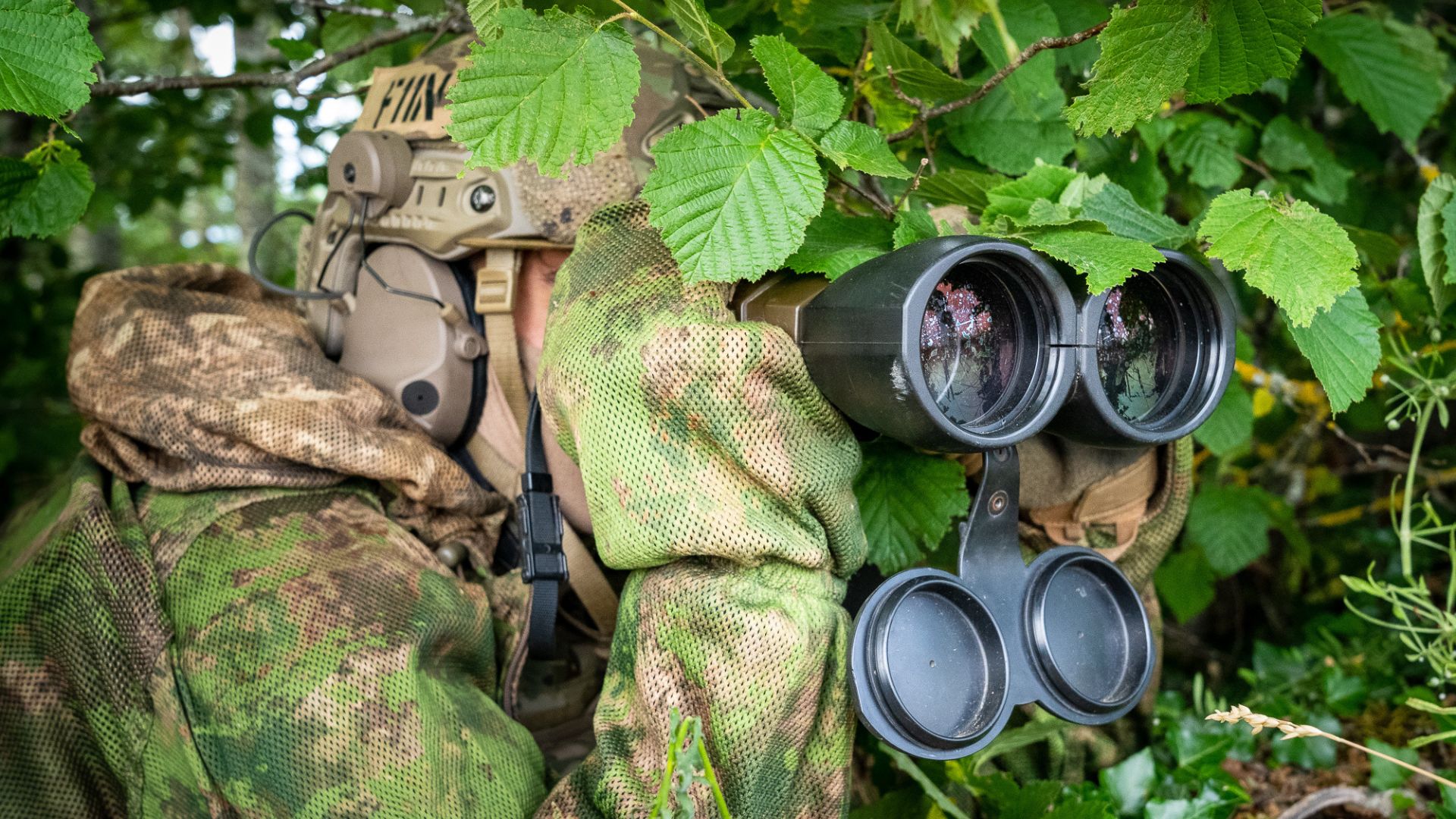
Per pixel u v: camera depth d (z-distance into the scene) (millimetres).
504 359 1340
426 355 1325
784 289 1024
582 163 947
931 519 1197
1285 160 1762
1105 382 1031
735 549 969
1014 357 979
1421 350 1612
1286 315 956
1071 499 1288
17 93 949
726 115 964
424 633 1174
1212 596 2119
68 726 1220
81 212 1248
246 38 5070
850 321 921
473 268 1357
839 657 1030
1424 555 2348
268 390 1249
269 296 1624
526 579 1185
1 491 3512
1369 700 1926
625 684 1076
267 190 6129
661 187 929
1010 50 838
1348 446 2629
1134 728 1702
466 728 1173
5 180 1206
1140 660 1132
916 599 1009
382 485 1318
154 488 1282
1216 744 1641
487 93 926
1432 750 1771
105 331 1317
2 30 948
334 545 1208
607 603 1312
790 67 993
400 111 1355
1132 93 988
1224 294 1022
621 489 995
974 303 970
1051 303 957
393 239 1344
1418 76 1727
